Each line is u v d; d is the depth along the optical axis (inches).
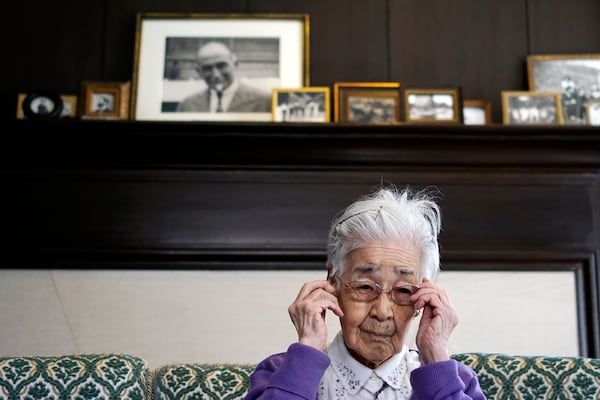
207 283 116.2
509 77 135.4
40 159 118.3
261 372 66.2
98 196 118.5
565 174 120.8
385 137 116.8
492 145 118.3
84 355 68.7
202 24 132.5
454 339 115.8
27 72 132.9
